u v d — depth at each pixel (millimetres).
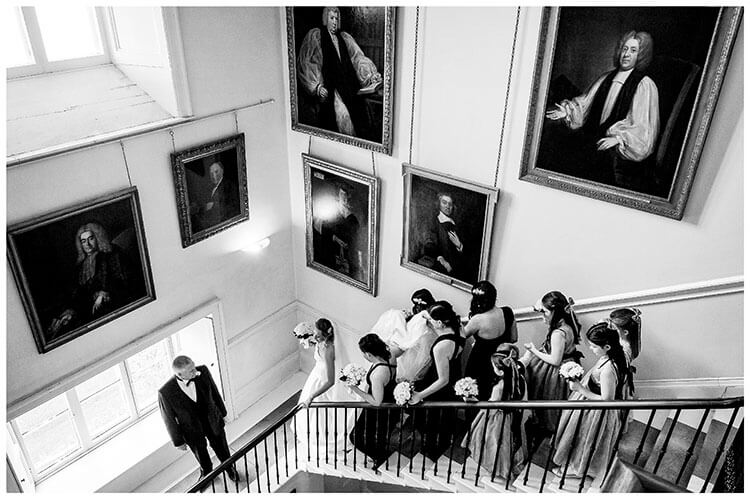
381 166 6348
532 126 4988
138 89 6035
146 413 7445
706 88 4078
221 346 7398
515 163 5273
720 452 3510
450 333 4824
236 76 6301
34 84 5461
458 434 5383
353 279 7293
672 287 4777
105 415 6996
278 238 7676
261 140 6883
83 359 6008
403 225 6367
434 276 6348
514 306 5918
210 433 6402
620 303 5121
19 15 5281
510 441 4422
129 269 6023
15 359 5449
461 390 4262
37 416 6312
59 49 5691
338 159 6711
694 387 4949
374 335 4883
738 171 4191
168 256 6422
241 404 8062
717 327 4695
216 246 6902
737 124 4098
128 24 5754
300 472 6109
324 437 6137
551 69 4695
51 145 5105
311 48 6219
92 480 6508
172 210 6273
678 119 4262
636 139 4508
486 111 5273
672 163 4406
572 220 5148
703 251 4551
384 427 5633
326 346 5816
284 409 8172
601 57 4445
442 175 5758
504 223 5617
